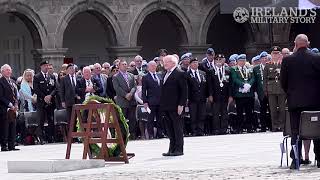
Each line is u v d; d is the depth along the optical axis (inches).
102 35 4323.3
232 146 2364.7
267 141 2488.9
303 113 1676.9
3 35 4111.7
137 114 2847.0
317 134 1673.2
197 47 4020.7
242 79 2925.7
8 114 2568.9
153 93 2768.2
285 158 1973.4
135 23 3897.6
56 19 3752.5
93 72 2861.7
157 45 4426.7
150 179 1640.0
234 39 4448.8
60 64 3767.2
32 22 3708.2
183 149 2246.6
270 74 2888.8
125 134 2053.4
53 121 2874.0
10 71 2608.3
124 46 3878.0
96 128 2078.0
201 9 4023.1
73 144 2743.6
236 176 1627.7
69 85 2790.4
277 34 4094.5
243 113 2957.7
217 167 1825.8
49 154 2354.8
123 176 1720.0
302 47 1755.7
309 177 1568.7
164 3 3946.9
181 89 2133.4
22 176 1824.6
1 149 2568.9
